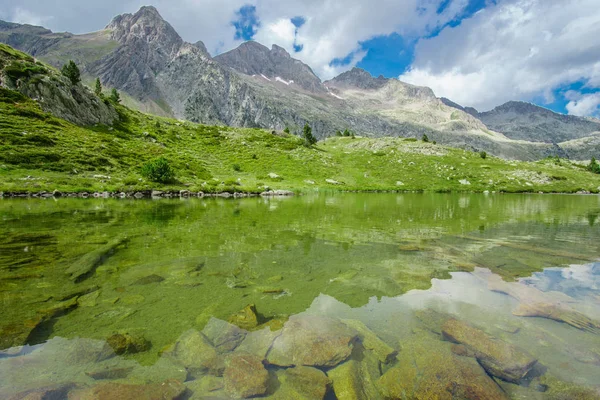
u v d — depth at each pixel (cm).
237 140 7950
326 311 472
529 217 1783
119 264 709
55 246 880
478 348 370
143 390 297
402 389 306
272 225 1366
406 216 1795
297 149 8056
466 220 1609
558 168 9306
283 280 613
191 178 4809
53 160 3934
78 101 6044
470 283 603
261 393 301
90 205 2261
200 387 307
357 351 369
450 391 301
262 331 411
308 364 345
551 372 327
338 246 926
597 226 1400
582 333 409
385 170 7394
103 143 5100
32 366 327
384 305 497
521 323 435
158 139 6581
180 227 1278
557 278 636
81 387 298
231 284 586
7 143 3888
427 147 9375
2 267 670
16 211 1758
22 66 5650
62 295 522
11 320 427
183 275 636
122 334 396
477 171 7688
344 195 4591
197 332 403
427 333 408
